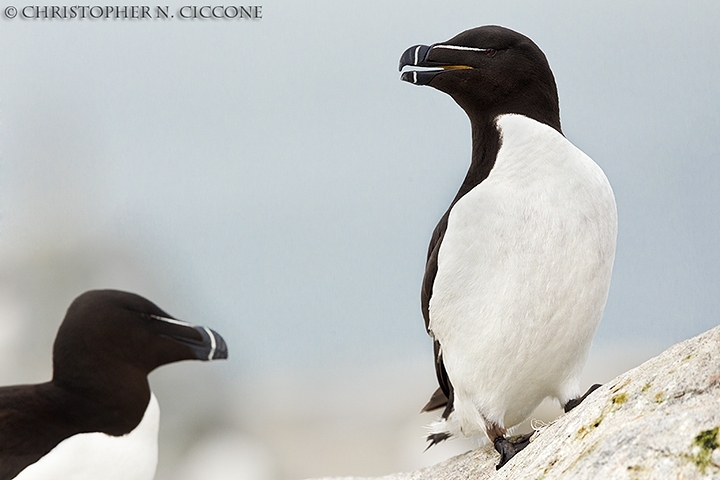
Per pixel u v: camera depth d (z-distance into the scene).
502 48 6.32
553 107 6.38
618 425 4.52
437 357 6.74
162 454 15.42
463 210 6.05
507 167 6.07
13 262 15.99
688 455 4.00
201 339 6.51
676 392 4.51
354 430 17.19
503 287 5.90
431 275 6.47
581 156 6.07
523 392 6.29
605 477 4.13
